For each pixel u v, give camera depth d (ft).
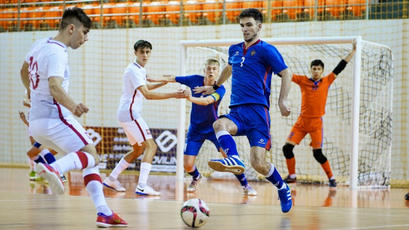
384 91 42.50
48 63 16.20
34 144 35.94
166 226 17.79
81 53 56.29
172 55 54.34
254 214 21.93
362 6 49.88
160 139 50.72
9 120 58.23
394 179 46.85
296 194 32.48
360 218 21.09
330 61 46.78
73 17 16.74
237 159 19.13
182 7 57.52
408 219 21.06
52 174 14.65
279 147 48.37
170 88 53.11
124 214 21.20
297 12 52.85
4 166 56.44
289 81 20.58
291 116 47.78
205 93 24.26
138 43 30.45
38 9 60.29
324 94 38.99
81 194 29.43
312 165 47.83
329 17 51.19
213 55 46.91
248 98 20.62
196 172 33.35
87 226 17.44
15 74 58.13
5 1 60.70
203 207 17.72
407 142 46.52
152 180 41.93
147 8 58.13
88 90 56.03
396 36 47.24
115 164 51.83
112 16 58.80
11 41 58.59
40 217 19.75
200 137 32.91
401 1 48.47
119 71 55.26
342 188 37.96
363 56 44.09
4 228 16.94
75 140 16.72
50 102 16.60
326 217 21.24
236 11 55.52
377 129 42.65
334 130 46.60
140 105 31.48
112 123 55.06
